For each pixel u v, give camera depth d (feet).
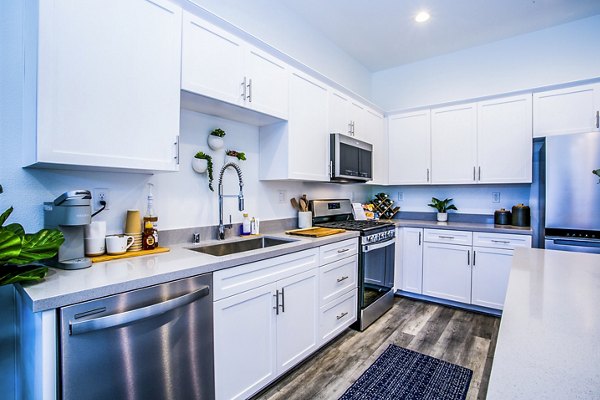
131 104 4.53
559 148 8.30
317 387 5.96
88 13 4.09
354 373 6.41
